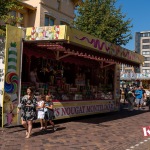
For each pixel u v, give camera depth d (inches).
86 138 396.5
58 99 535.8
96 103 658.8
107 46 550.6
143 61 766.5
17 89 450.0
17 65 450.0
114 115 712.4
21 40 455.8
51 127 477.1
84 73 729.6
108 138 402.6
